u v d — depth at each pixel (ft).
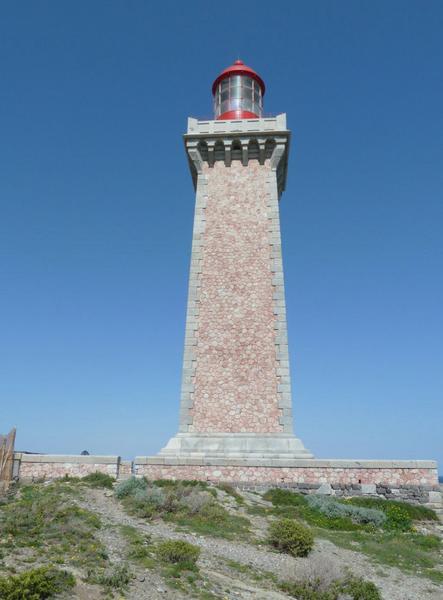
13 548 32.37
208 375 72.38
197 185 84.74
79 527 39.22
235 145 85.81
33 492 55.62
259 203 82.38
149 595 28.07
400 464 63.98
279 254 78.89
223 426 69.62
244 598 30.94
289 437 68.13
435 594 38.81
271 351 73.15
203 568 35.37
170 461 65.21
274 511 55.83
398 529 56.44
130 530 41.16
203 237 80.69
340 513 57.11
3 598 23.71
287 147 87.25
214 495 58.08
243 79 96.27
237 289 77.15
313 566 36.76
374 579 40.52
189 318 75.82
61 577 27.45
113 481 64.08
